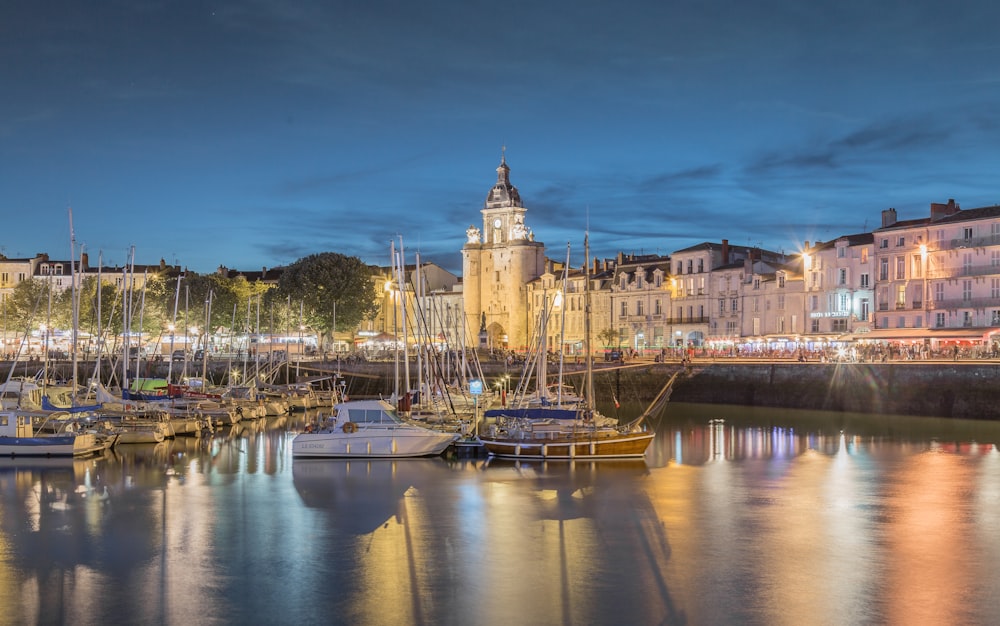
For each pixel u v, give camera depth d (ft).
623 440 220.02
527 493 178.09
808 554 135.13
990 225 372.99
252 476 198.08
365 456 220.84
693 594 118.21
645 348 497.46
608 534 146.51
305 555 135.85
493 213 630.74
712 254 507.30
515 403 278.26
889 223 416.05
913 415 314.35
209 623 110.11
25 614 112.88
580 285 575.38
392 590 120.47
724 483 188.14
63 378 431.43
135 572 128.36
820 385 343.87
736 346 453.99
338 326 543.80
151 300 546.67
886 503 168.45
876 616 110.73
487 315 623.36
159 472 204.23
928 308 387.55
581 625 108.78
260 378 401.08
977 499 171.94
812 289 444.14
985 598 116.37
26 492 181.37
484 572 127.24
